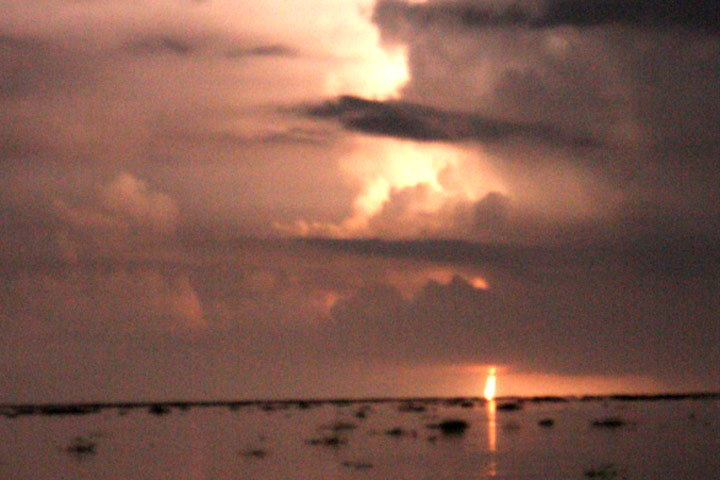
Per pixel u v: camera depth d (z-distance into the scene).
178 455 71.62
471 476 57.44
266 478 58.06
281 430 97.25
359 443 78.81
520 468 60.66
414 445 76.19
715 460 63.91
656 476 56.69
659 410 124.25
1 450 76.50
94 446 79.25
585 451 70.00
